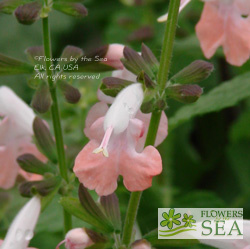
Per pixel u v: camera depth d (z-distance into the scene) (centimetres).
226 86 22
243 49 19
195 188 27
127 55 18
